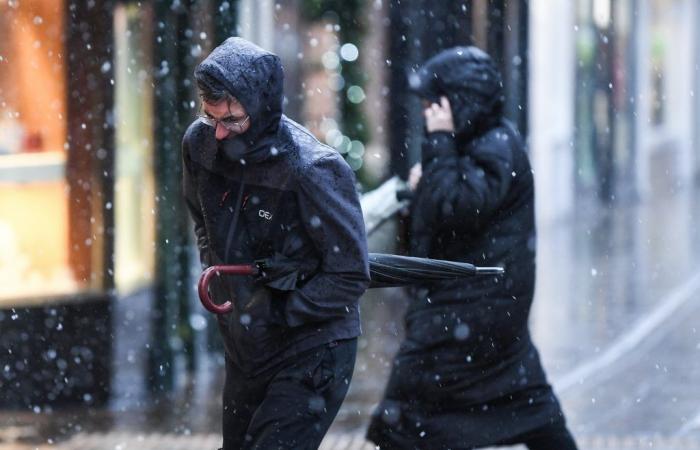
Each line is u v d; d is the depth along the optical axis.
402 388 18.88
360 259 13.87
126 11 30.56
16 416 27.73
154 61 30.41
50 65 28.81
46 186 28.94
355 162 46.41
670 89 99.19
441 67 18.72
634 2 81.81
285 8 45.25
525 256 18.69
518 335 18.88
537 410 19.09
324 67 46.47
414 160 44.34
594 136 77.19
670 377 31.36
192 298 32.22
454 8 42.88
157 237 30.59
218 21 31.61
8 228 28.81
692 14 101.38
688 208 76.19
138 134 31.31
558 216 69.12
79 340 28.69
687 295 44.41
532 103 64.94
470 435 18.78
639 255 55.34
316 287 13.85
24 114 28.84
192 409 28.66
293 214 13.83
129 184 31.47
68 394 28.62
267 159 13.59
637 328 38.16
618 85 80.31
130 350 30.77
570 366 32.81
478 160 18.42
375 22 46.62
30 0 28.77
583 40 74.81
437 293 18.72
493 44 43.59
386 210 18.91
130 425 27.06
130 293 30.80
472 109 18.55
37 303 28.38
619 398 29.12
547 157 66.88
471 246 18.61
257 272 13.85
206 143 13.88
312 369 14.09
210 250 14.29
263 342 14.09
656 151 95.56
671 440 25.12
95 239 29.02
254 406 14.52
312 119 46.78
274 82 13.37
